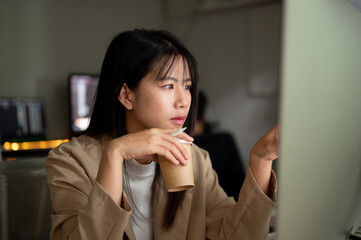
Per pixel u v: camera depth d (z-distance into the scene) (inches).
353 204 20.5
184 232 36.9
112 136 36.1
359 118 19.8
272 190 30.3
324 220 17.7
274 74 157.9
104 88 35.4
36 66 145.0
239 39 169.0
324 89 16.4
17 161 32.2
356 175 20.1
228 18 172.2
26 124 126.6
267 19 159.2
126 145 26.9
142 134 27.4
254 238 31.3
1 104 121.0
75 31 156.3
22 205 30.9
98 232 25.6
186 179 27.3
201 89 182.1
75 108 138.6
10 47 137.9
